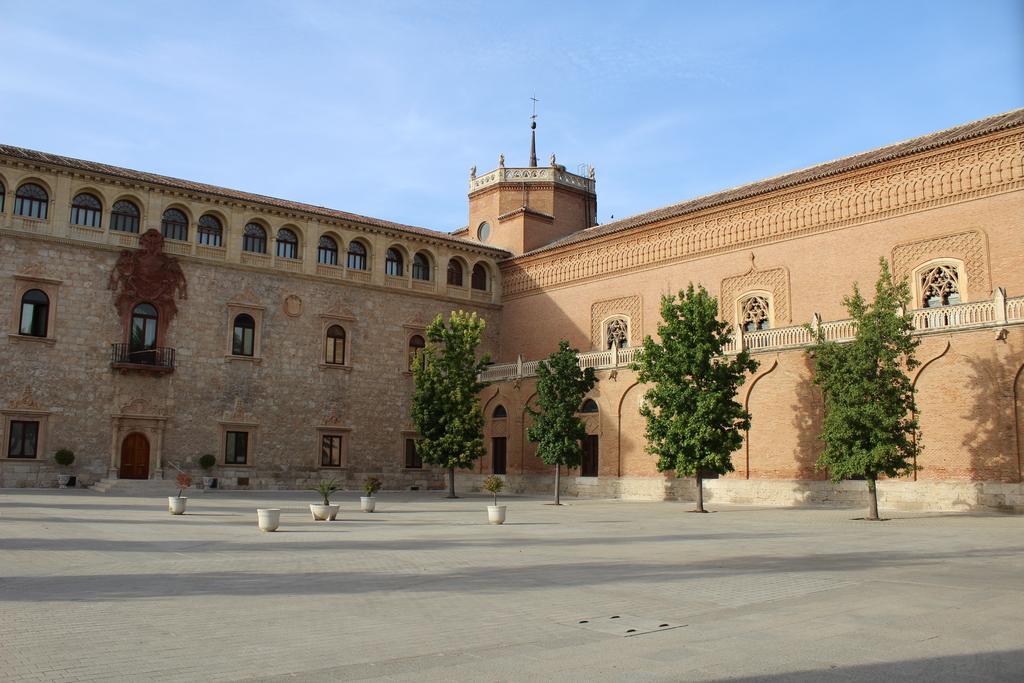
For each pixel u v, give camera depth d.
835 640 8.95
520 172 59.47
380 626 9.62
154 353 41.94
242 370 44.62
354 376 48.50
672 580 13.49
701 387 33.62
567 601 11.42
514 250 57.00
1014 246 31.95
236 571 14.19
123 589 12.09
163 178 44.62
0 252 38.50
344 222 48.66
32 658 7.88
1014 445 29.06
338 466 47.47
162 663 7.77
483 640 8.91
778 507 34.91
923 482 31.36
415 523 25.64
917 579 13.54
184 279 43.28
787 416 35.81
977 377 30.23
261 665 7.75
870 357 29.20
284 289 46.53
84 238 40.53
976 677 7.45
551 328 51.94
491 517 26.00
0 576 13.15
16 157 38.75
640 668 7.73
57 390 39.28
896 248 35.59
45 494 34.44
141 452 41.47
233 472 43.69
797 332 35.94
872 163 36.16
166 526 22.58
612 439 43.47
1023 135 31.98
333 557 16.41
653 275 45.88
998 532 22.25
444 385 43.25
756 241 41.00
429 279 52.81
